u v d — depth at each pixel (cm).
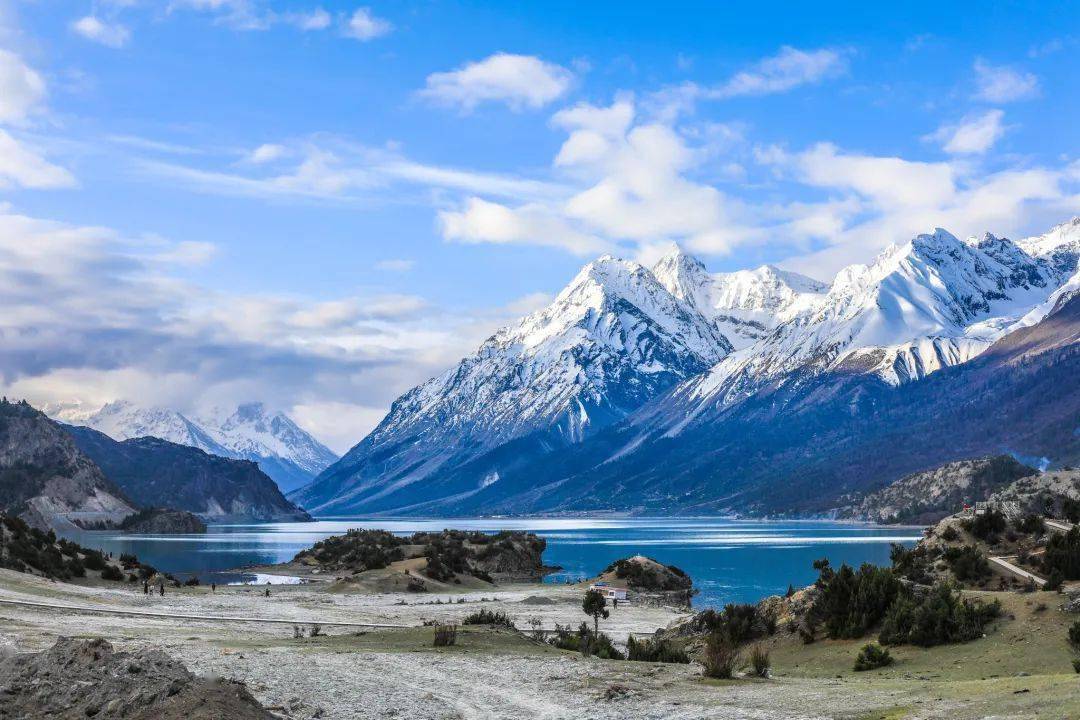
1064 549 8250
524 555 19988
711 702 3953
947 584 5988
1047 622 5253
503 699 4175
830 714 3534
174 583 13512
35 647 5469
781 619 6328
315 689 4369
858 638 5766
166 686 3247
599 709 3909
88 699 3284
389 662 5169
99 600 9456
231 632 7375
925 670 4894
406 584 14538
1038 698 3334
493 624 7844
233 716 3127
